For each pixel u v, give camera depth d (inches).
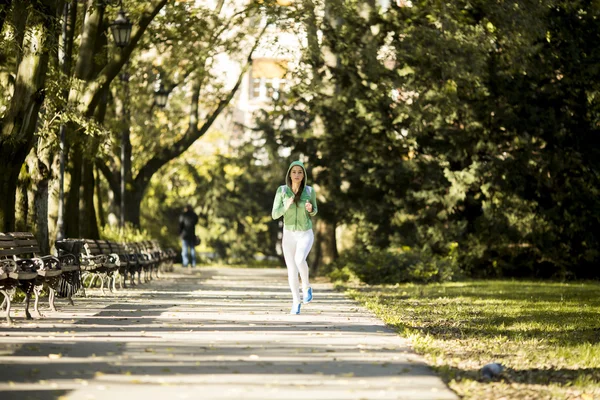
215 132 3316.9
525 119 1727.4
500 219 1761.8
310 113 1854.1
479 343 679.7
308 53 1630.2
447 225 1800.0
